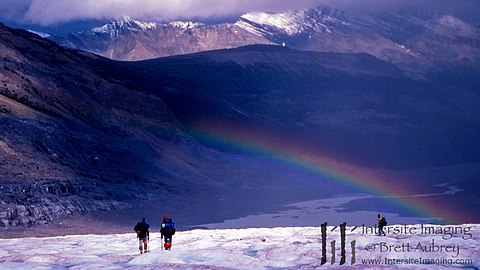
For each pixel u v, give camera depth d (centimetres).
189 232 8400
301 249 4644
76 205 16238
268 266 4088
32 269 4062
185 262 4178
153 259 4234
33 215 14425
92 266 4116
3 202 14425
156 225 15138
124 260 4478
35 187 16138
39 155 19512
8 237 12344
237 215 17850
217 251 4372
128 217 16312
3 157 17925
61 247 5950
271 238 6072
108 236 7844
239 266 4041
